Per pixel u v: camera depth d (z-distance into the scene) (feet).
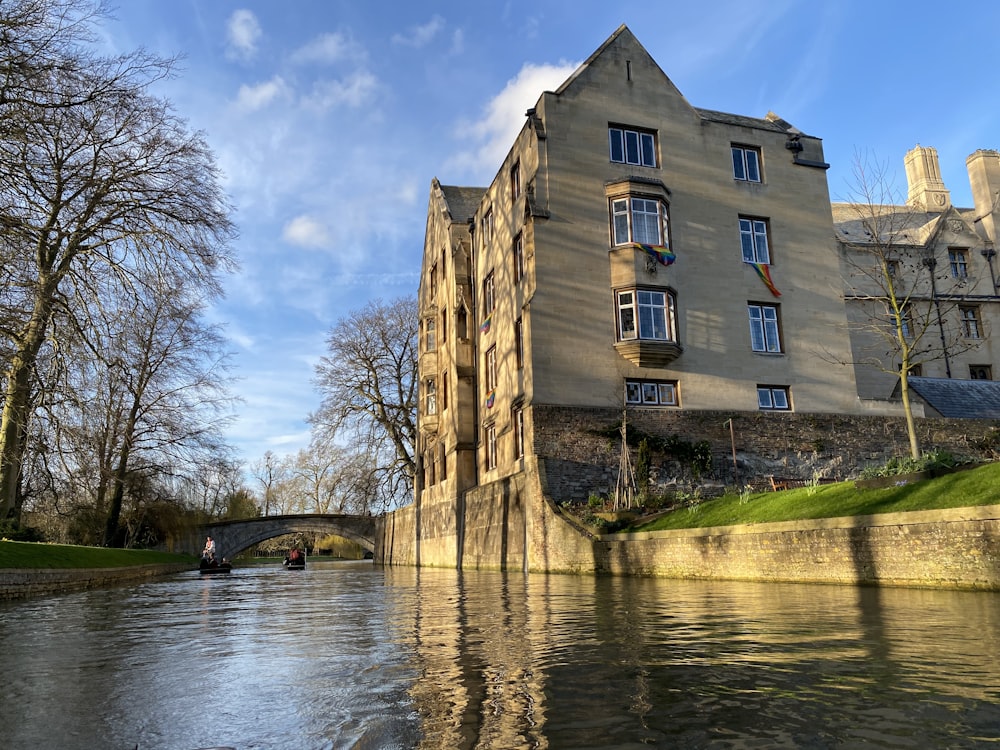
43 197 59.06
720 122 97.35
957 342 106.93
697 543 51.96
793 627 24.21
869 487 45.34
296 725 14.14
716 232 93.61
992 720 12.82
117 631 30.99
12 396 58.90
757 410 89.81
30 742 13.33
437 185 142.92
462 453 112.57
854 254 117.39
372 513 174.40
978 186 129.59
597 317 86.33
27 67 50.57
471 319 118.01
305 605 44.37
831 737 12.19
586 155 90.53
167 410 114.52
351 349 159.02
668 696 15.33
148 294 72.79
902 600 31.14
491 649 22.31
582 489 80.53
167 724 14.44
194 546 158.92
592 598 39.22
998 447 91.97
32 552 61.98
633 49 95.96
